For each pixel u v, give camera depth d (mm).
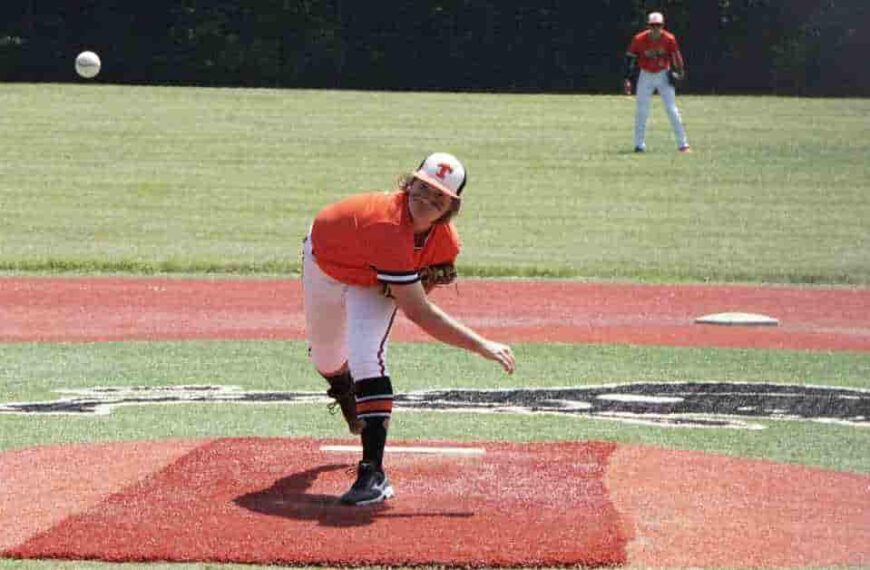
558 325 36562
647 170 69875
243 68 129500
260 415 25219
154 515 18094
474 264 46812
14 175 66625
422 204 18406
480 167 70312
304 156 73688
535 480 20109
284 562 16281
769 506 19172
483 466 20969
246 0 129375
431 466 20969
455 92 122625
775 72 130000
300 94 111125
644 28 127812
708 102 108438
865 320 37906
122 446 22453
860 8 129125
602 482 20141
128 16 129125
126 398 26797
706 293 42562
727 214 58625
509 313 38531
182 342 33312
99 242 50875
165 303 39344
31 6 128750
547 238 52844
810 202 61844
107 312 37719
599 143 79625
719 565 16547
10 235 52156
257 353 31906
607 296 41750
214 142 78562
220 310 38250
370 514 18250
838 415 25797
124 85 119688
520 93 122375
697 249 50781
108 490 19578
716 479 20609
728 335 35188
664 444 23109
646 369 30438
